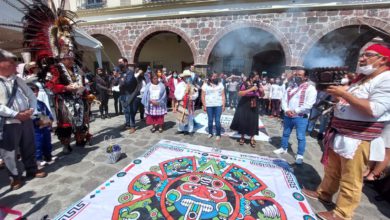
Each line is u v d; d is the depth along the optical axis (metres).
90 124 5.74
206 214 2.22
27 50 3.14
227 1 8.02
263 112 8.21
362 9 6.61
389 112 1.87
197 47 8.72
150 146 4.09
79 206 2.28
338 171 2.36
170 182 2.77
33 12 3.08
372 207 2.54
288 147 4.32
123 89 4.96
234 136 4.88
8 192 2.55
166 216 2.18
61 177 2.91
